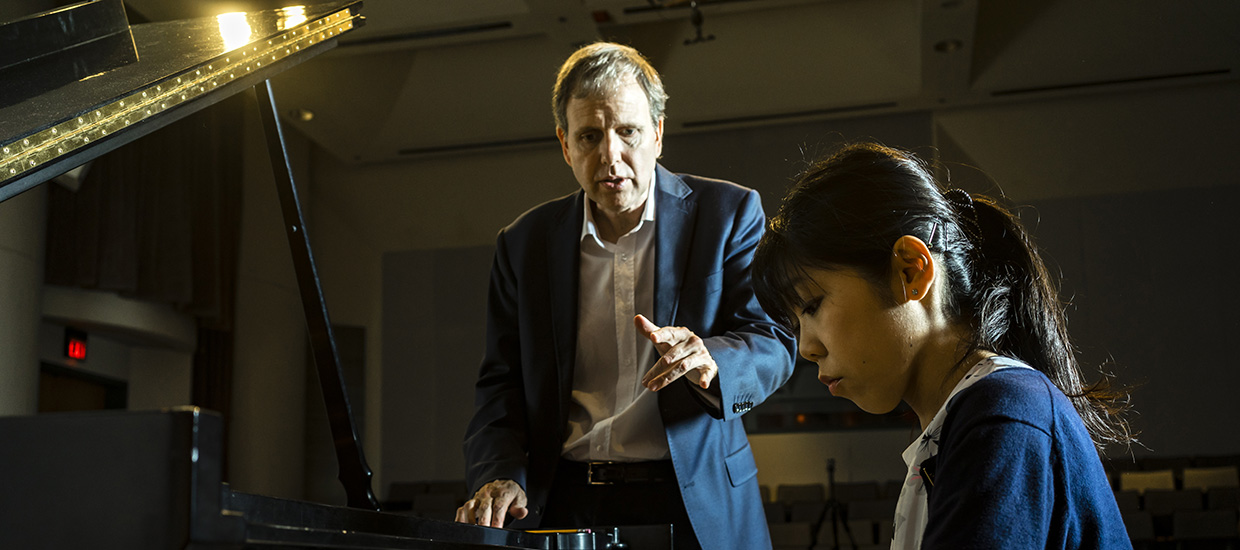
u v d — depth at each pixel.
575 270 1.70
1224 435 9.85
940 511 0.65
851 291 0.76
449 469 11.45
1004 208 0.86
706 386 1.42
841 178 0.77
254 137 10.23
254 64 1.00
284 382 10.41
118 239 7.18
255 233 10.11
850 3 9.23
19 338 5.87
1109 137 10.10
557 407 1.66
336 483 10.89
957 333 0.77
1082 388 0.87
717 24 9.43
